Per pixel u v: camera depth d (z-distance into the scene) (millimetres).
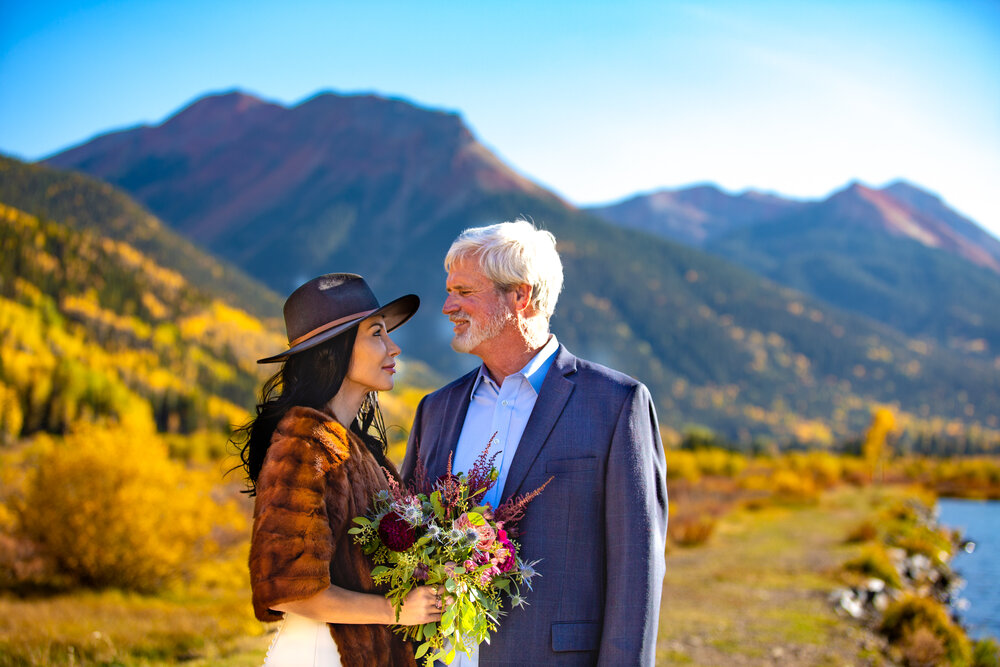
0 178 166125
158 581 13805
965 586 17281
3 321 77938
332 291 2438
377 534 2299
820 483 45969
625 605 2326
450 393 2938
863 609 10906
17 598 11938
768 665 7676
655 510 2457
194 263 170000
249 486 2422
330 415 2369
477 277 2625
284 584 2051
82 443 13711
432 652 2441
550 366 2676
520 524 2484
